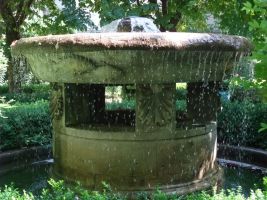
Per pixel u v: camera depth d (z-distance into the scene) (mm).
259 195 2896
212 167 4262
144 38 3223
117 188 3725
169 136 3766
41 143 6246
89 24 9359
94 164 3828
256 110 6047
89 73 3539
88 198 2953
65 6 9258
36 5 13102
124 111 5422
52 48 3422
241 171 5305
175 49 3246
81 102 4230
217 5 9531
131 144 3715
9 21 11531
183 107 6574
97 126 4039
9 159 5684
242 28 8188
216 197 2932
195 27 12203
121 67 3412
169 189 3736
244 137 6141
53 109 4215
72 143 3982
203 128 4031
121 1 8531
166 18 8789
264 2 1924
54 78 3822
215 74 3721
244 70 3611
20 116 6094
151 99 3676
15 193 3080
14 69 11586
